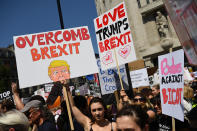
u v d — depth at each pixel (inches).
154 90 209.5
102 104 101.6
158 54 966.4
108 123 100.2
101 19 174.2
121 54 160.1
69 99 115.8
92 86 353.4
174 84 102.2
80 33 135.8
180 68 97.1
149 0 979.3
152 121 111.0
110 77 215.3
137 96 136.4
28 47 126.0
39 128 105.0
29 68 122.9
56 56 128.5
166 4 44.0
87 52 134.0
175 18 41.1
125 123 61.6
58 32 132.6
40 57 126.1
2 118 60.1
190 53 38.5
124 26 157.1
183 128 109.7
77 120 111.3
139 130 60.9
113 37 165.5
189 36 36.5
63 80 124.0
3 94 256.2
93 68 132.0
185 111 154.1
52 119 112.4
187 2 33.4
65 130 125.6
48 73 124.3
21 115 63.6
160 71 116.7
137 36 1018.1
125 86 207.9
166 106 109.6
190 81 297.9
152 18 980.6
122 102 139.5
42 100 132.7
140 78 218.1
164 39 935.7
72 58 130.4
